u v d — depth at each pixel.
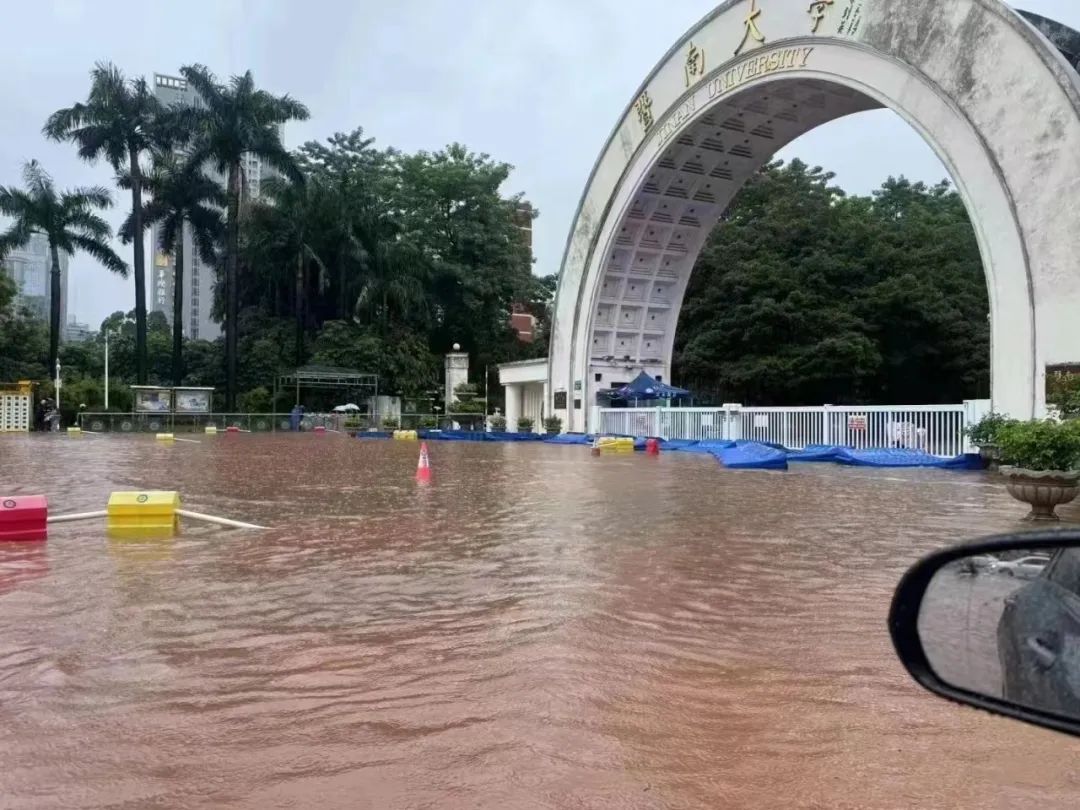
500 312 54.59
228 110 43.66
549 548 7.51
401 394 48.28
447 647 4.46
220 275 51.62
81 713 3.48
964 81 18.81
